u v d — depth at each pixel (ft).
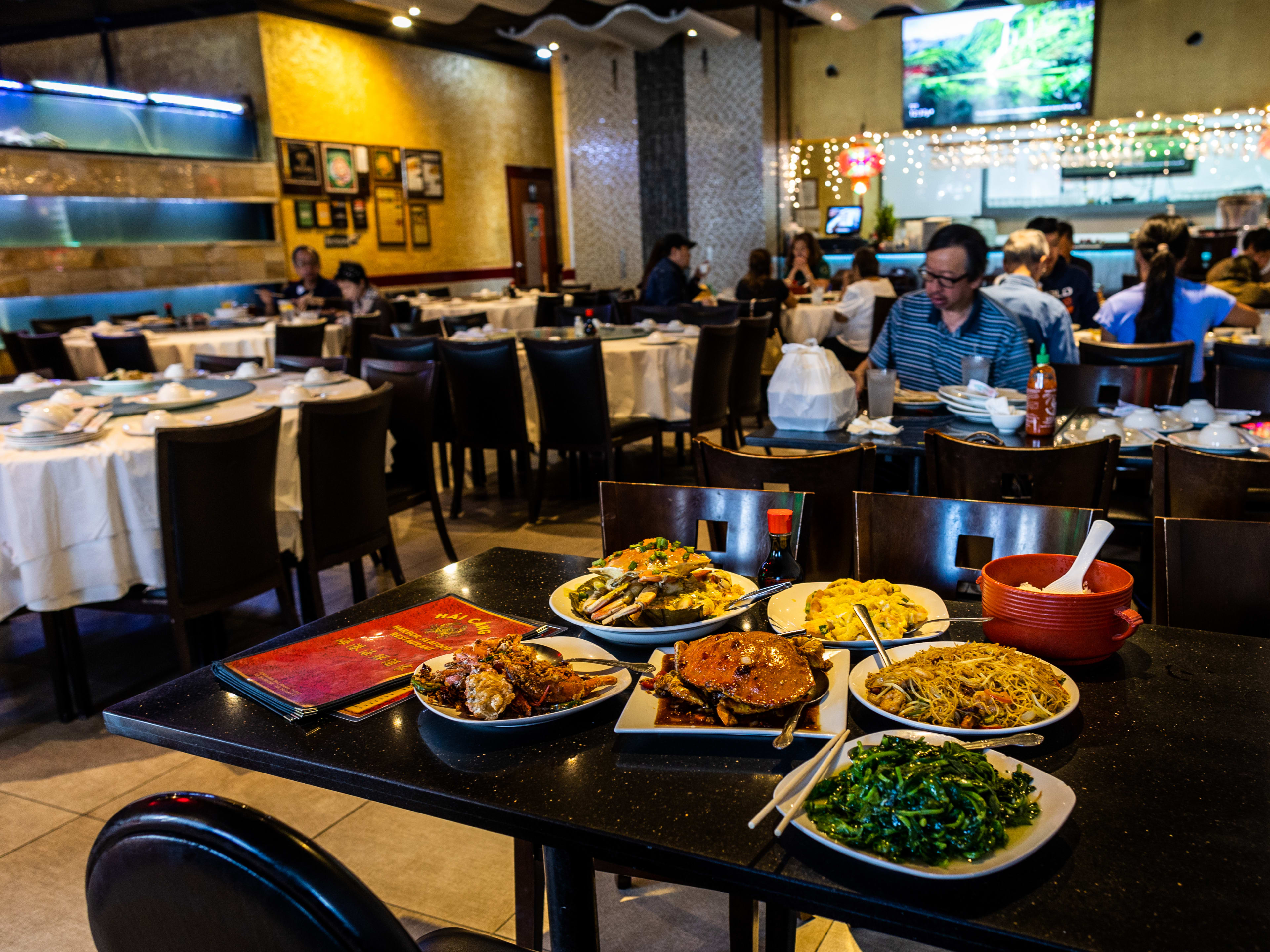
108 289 26.58
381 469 10.75
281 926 2.01
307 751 3.31
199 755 3.51
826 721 3.23
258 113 30.19
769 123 35.27
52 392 11.99
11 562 8.41
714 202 35.68
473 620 4.47
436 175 36.96
